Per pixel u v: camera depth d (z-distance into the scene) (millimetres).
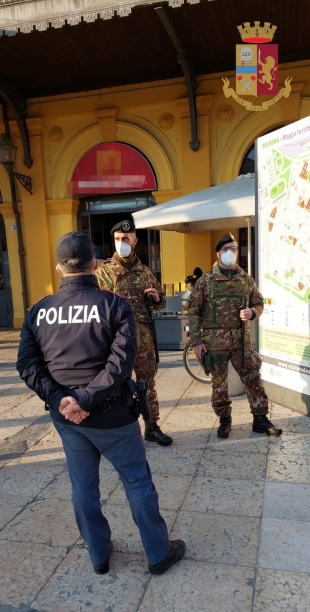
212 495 2805
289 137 3830
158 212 5363
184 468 3176
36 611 1949
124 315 1918
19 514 2719
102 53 7582
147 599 1986
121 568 2197
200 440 3641
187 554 2270
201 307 3602
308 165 3658
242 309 3455
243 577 2090
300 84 7824
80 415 1840
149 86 8633
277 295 4191
